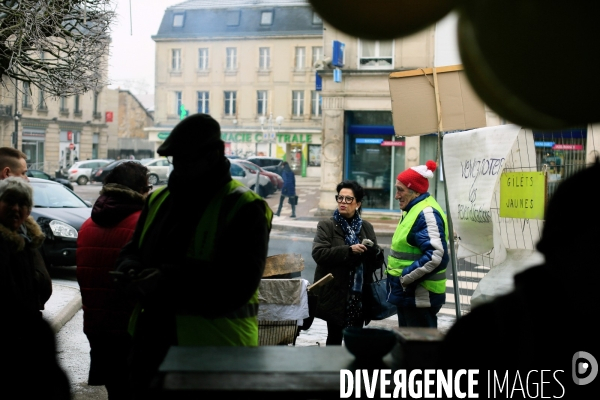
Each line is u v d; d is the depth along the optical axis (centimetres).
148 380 316
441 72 530
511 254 455
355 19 168
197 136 311
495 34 156
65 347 688
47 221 1114
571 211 206
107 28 956
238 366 227
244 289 306
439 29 172
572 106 160
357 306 548
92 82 961
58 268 1253
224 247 310
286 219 2497
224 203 315
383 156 2420
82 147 6184
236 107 5934
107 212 423
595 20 149
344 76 2378
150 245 325
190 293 305
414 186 528
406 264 530
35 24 866
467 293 741
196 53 5956
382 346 234
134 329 332
